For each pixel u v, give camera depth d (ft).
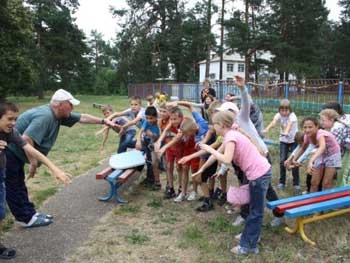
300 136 20.70
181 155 19.86
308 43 146.20
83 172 26.99
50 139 16.16
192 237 15.69
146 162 22.90
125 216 18.25
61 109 16.10
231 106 17.01
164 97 57.57
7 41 96.07
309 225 16.70
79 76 168.14
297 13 141.38
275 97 71.36
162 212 18.74
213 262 13.65
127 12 157.89
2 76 94.89
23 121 15.70
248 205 16.07
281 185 22.63
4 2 92.32
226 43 143.95
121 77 168.35
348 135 18.61
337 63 180.24
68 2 150.82
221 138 17.22
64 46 147.13
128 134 25.09
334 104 19.38
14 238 15.74
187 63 161.99
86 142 40.93
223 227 16.62
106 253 14.51
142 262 13.82
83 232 16.40
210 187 19.93
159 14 157.48
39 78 137.69
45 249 14.82
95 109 91.50
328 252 14.39
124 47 160.15
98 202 20.24
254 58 154.30
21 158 15.80
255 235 14.16
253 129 16.49
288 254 14.05
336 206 15.20
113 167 20.92
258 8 146.82
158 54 158.30
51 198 20.89
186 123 18.89
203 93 34.30
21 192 16.40
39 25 141.38
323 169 17.97
